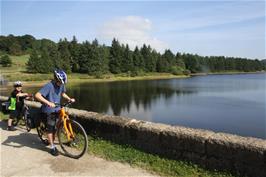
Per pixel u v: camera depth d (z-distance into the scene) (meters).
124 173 4.54
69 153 5.34
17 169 4.74
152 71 118.94
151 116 28.27
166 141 5.04
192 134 4.74
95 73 94.94
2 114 9.18
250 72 192.38
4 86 56.81
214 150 4.48
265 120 25.36
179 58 143.88
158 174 4.51
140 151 5.38
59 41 105.06
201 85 69.19
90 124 6.31
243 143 4.21
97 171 4.62
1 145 5.98
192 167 4.67
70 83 74.56
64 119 5.46
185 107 33.88
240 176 4.25
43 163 4.98
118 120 5.83
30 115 6.06
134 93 49.16
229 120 25.69
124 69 106.94
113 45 106.00
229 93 50.25
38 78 74.69
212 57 176.38
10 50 148.75
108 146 5.71
